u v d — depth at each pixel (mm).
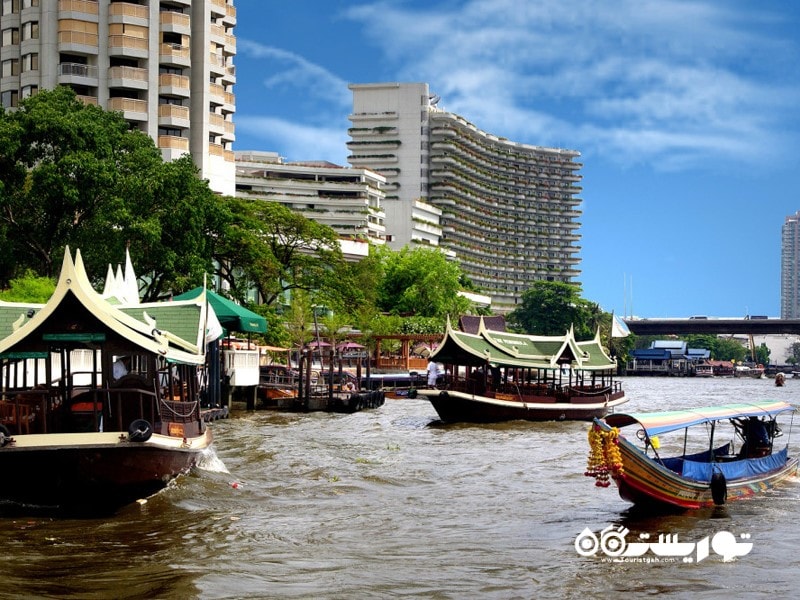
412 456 35000
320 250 75688
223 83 86125
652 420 24906
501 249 197250
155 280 55500
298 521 22891
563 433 45219
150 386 23625
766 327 180250
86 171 49062
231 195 81250
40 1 73000
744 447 29109
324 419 51031
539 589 17922
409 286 109312
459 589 17766
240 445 36406
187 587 17359
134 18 73750
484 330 52750
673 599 17516
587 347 59875
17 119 50531
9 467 21391
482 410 50031
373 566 19109
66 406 22891
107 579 17750
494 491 27359
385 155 172500
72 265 21891
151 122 74438
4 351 22109
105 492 22188
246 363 54375
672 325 183125
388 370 84125
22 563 18641
